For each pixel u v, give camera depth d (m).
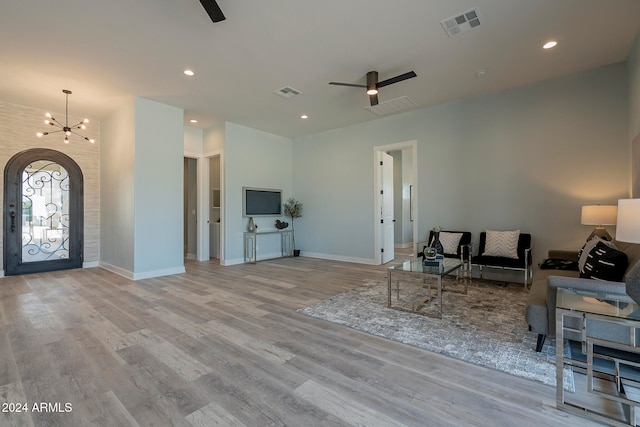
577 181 3.92
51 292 3.95
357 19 2.77
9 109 4.97
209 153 6.44
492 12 2.67
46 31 2.92
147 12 2.64
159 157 4.94
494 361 2.12
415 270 3.21
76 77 3.94
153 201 4.87
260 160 6.71
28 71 3.76
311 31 2.95
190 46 3.21
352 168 6.32
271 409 1.61
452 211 4.94
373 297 3.70
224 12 2.65
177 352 2.26
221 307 3.33
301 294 3.85
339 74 3.89
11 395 1.74
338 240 6.57
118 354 2.23
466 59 3.52
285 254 7.24
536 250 4.21
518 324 2.79
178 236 5.19
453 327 2.72
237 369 2.02
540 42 3.17
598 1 2.52
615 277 2.20
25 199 5.16
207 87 4.30
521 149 4.32
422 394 1.74
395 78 3.51
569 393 1.76
